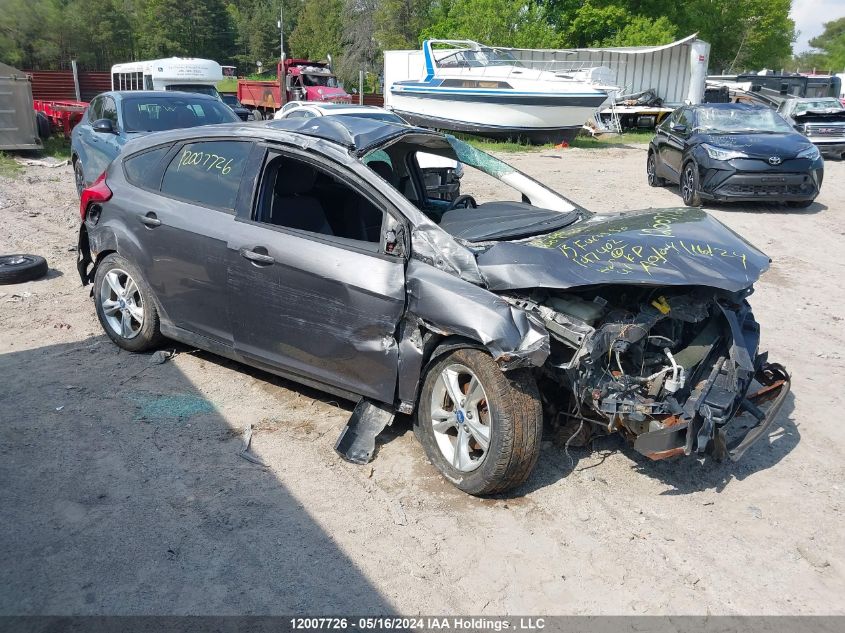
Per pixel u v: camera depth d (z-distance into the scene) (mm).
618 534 3498
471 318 3432
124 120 9180
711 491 3893
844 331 6461
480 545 3381
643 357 3752
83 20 47594
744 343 3803
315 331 4090
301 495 3715
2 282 6977
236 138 4633
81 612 2879
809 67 104938
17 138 15688
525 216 4664
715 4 45594
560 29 39750
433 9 48750
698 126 12766
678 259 3762
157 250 4816
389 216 3854
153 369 5105
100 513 3506
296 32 72438
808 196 11477
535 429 3496
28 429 4246
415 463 4051
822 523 3631
